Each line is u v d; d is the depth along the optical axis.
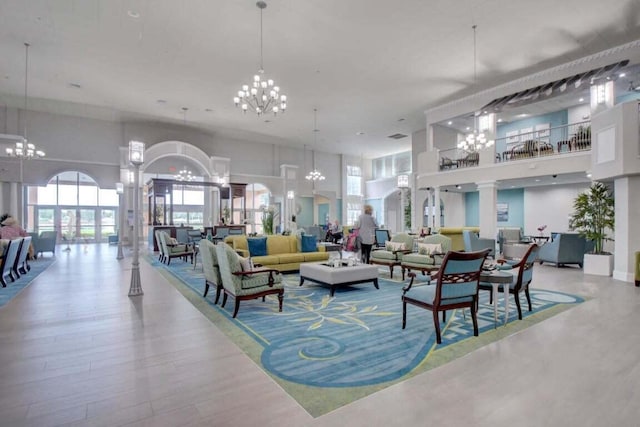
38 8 6.04
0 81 9.36
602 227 7.16
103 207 14.70
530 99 8.24
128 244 13.39
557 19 6.45
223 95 10.38
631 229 6.24
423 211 14.41
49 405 2.07
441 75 9.05
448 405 2.07
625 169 6.07
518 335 3.33
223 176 14.73
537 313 4.10
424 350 2.95
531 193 12.47
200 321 3.76
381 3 5.95
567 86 7.67
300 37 7.08
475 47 7.53
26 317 3.88
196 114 12.34
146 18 6.36
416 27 6.71
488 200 9.96
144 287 5.60
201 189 16.56
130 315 3.97
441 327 3.58
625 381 2.36
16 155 10.01
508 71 8.80
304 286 5.80
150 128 13.86
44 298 4.79
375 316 4.01
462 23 6.59
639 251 5.82
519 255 8.82
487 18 6.41
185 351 2.91
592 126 6.98
